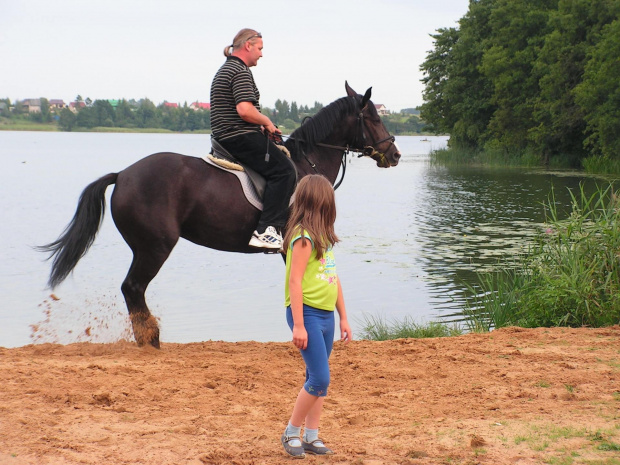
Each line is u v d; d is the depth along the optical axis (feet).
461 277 48.37
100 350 24.27
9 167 196.85
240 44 23.61
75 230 23.18
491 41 202.39
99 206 23.44
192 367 21.97
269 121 23.07
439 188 124.47
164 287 48.29
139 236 22.80
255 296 45.52
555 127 168.35
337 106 26.32
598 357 23.06
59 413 17.17
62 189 126.21
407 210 90.94
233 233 23.47
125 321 39.32
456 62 217.15
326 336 14.51
